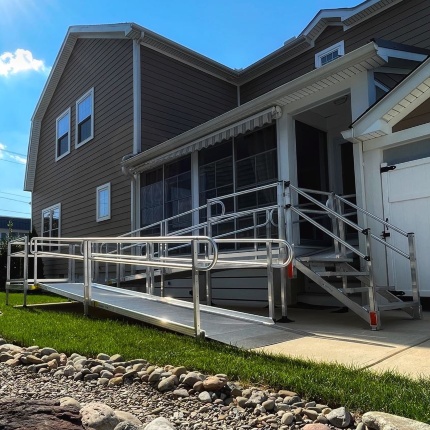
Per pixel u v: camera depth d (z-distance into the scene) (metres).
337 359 3.46
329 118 8.24
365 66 6.28
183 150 9.06
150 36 11.45
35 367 3.41
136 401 2.73
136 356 3.61
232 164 8.57
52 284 7.28
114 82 12.27
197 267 4.33
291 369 3.11
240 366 3.20
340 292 4.98
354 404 2.47
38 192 16.77
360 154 6.41
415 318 5.30
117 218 11.81
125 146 11.56
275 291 7.66
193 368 3.25
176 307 5.62
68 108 14.79
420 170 5.86
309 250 7.06
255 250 6.26
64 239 6.40
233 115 7.77
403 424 2.04
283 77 12.07
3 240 15.09
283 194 5.83
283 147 7.40
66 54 14.73
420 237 5.79
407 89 5.75
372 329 4.64
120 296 6.34
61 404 2.47
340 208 6.39
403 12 9.16
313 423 2.26
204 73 12.69
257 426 2.31
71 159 14.40
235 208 8.38
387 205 6.13
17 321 5.36
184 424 2.36
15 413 2.21
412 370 3.11
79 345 4.01
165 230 8.09
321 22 10.76
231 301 8.55
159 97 11.62
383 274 6.07
